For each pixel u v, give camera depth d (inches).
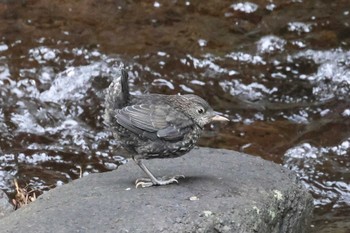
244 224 299.3
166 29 590.9
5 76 539.5
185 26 594.6
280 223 325.1
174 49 569.3
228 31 588.7
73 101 524.4
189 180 327.9
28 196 412.5
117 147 483.5
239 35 584.1
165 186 319.3
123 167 352.8
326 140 483.8
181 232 284.4
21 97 527.2
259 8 607.5
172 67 553.6
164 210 293.4
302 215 340.5
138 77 543.2
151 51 566.3
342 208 425.1
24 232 281.4
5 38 575.5
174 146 322.0
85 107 519.8
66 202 305.6
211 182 325.4
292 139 486.6
